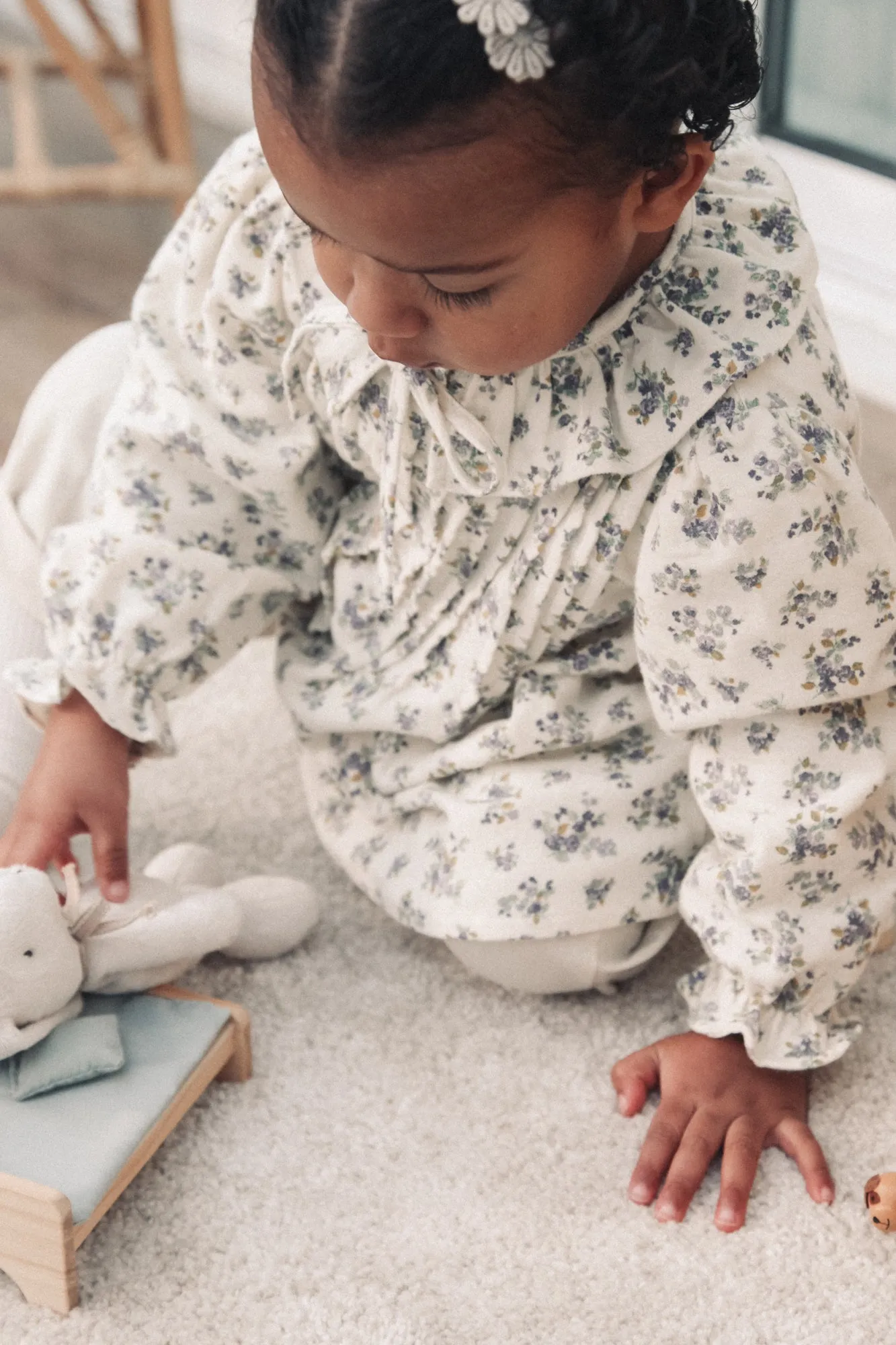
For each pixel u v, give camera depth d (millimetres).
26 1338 828
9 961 855
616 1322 840
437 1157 932
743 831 872
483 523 882
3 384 1717
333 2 612
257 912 1036
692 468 798
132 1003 944
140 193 1818
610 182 663
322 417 953
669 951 1081
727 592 813
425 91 610
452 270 669
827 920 894
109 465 993
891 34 1617
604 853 953
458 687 958
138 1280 859
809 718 858
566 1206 903
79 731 980
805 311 810
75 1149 843
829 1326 838
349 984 1049
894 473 1560
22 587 1077
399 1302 850
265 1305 848
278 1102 961
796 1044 920
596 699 963
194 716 1281
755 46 706
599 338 794
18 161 1813
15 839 961
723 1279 862
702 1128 918
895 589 826
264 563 1021
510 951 978
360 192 645
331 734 1062
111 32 2166
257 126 676
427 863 1007
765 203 827
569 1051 1001
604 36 618
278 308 927
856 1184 914
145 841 1154
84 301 1898
